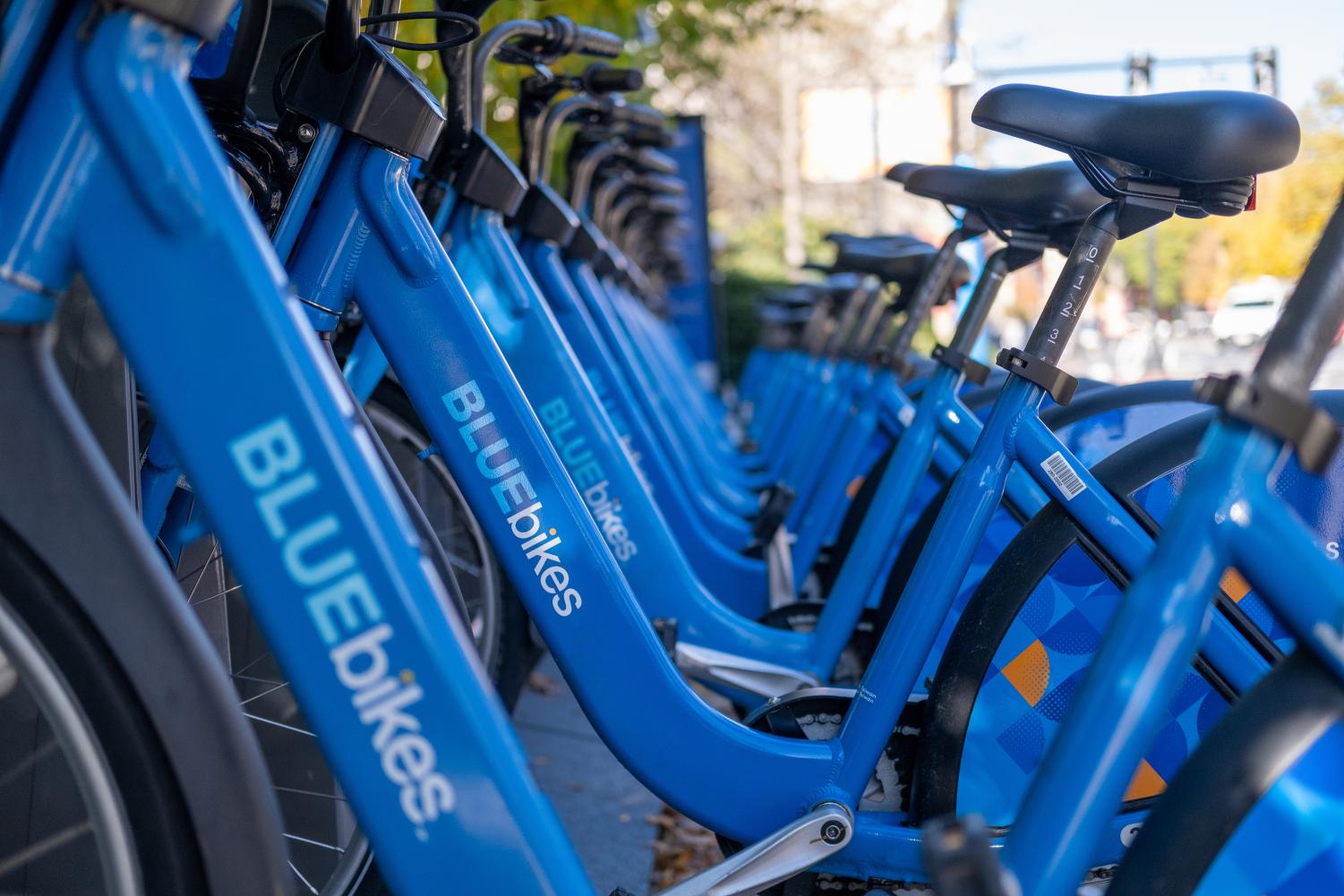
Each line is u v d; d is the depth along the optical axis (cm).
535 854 89
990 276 193
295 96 125
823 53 2083
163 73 80
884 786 148
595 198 317
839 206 2170
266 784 85
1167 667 86
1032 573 148
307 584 85
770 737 142
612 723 138
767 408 628
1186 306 959
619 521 184
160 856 81
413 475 185
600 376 229
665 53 570
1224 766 89
